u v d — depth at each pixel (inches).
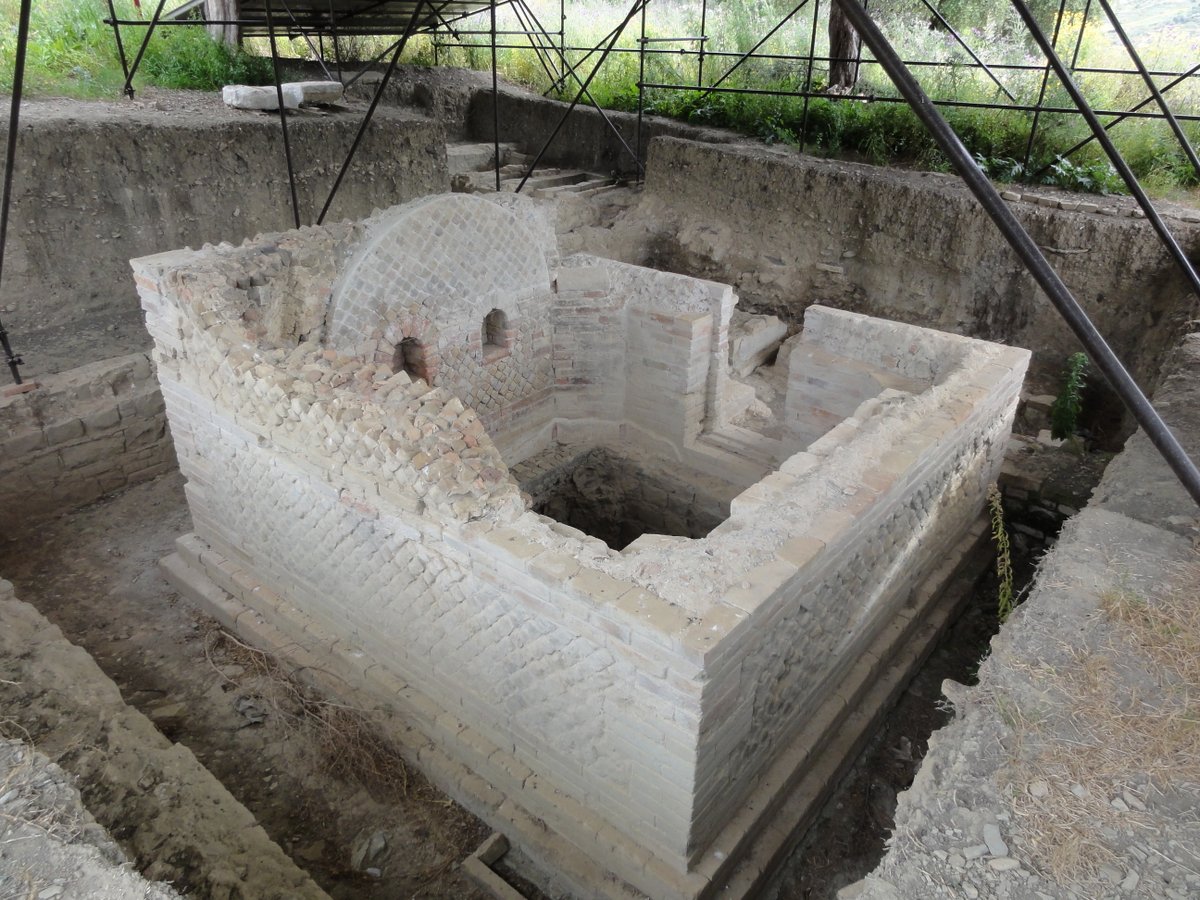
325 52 508.1
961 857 81.7
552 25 546.3
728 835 147.3
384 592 166.2
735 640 119.7
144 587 225.5
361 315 202.5
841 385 230.5
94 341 281.1
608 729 136.4
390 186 393.7
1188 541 129.8
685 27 529.3
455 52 543.8
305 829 163.9
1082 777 88.4
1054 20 442.9
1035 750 91.7
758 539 137.3
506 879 160.6
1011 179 343.6
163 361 190.4
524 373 252.8
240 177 337.7
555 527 145.8
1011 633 109.0
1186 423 181.2
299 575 188.9
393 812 167.6
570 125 473.4
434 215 209.8
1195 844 81.4
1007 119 366.9
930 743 96.5
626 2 585.6
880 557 171.3
